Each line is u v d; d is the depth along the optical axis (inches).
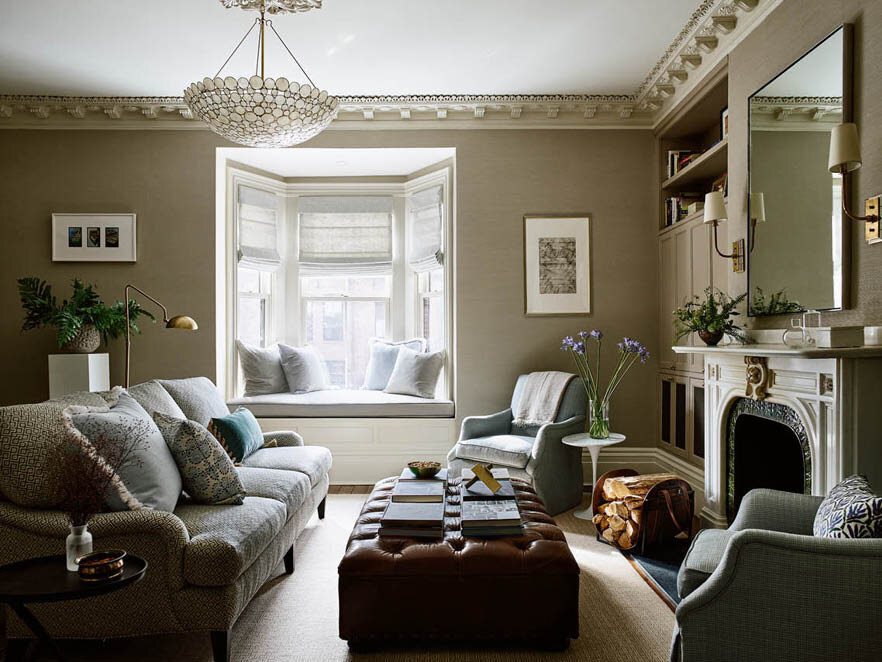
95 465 71.1
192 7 132.6
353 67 163.9
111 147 192.5
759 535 63.5
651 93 178.4
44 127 191.8
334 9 133.7
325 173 224.4
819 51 103.2
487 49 154.0
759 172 122.9
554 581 88.4
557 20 139.9
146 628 81.3
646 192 194.7
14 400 189.6
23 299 175.6
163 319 191.6
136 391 120.2
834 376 90.8
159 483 89.6
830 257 99.8
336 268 227.1
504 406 193.8
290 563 120.5
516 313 194.4
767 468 120.1
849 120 96.6
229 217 204.4
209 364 191.8
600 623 98.4
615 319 193.9
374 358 219.1
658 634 94.4
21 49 152.6
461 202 194.9
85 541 68.9
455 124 194.7
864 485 72.2
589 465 193.9
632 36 147.8
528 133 194.9
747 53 131.2
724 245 146.4
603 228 194.7
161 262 191.8
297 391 206.7
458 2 131.9
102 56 156.6
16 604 65.1
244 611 104.0
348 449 194.9
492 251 194.9
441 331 218.5
